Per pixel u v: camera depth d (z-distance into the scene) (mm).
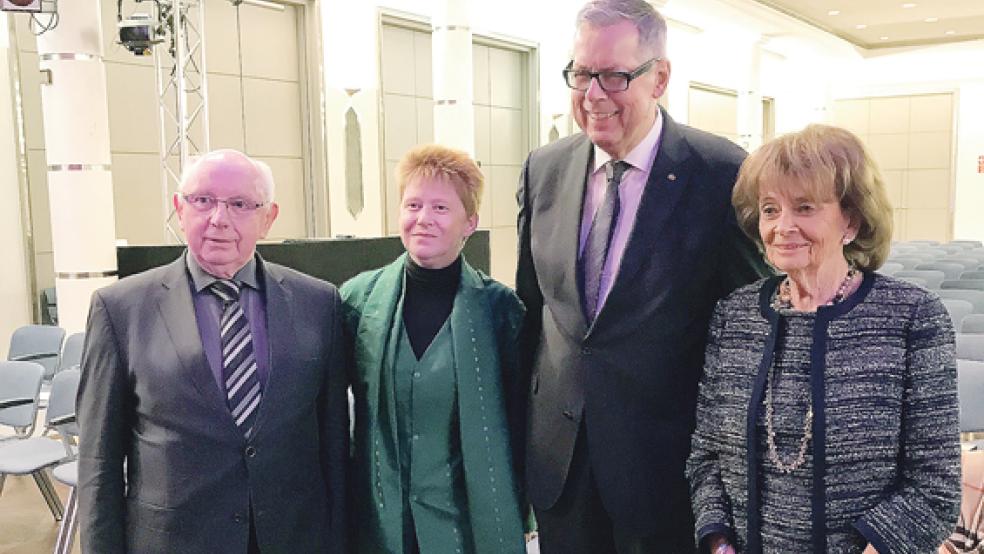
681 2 10578
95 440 1613
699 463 1538
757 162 1404
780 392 1363
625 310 1648
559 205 1812
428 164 1763
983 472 1756
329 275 5234
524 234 1928
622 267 1651
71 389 3570
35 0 4730
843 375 1315
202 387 1586
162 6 5875
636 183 1722
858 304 1345
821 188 1312
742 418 1402
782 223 1352
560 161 1867
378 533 1740
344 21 8078
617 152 1717
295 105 7984
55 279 5598
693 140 1743
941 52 15023
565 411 1710
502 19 9859
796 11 12023
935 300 1329
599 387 1662
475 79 9914
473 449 1739
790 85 16203
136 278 1707
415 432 1765
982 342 3533
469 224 1816
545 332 1799
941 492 1259
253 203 1639
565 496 1744
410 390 1756
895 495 1286
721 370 1466
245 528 1606
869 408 1296
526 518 1905
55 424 3453
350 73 8188
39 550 3596
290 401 1647
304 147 8070
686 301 1652
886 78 16031
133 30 5488
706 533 1426
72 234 5242
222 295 1670
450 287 1843
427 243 1745
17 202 5902
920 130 15844
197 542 1579
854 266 1421
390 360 1754
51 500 3920
